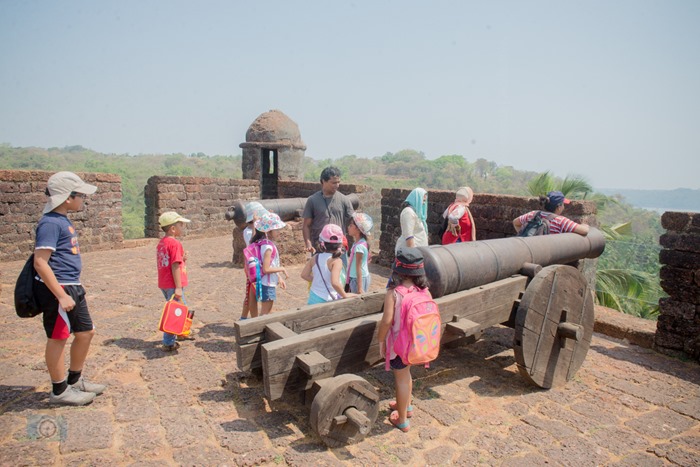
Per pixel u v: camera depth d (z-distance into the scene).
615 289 8.77
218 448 3.00
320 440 3.12
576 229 5.23
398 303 3.07
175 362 4.32
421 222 5.29
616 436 3.34
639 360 4.84
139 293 6.77
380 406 3.66
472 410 3.65
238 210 8.95
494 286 4.07
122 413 3.38
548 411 3.67
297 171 18.61
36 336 4.88
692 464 3.04
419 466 2.91
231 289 7.21
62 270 3.31
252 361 3.42
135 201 63.50
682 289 4.87
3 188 8.79
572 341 4.21
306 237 5.29
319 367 2.94
